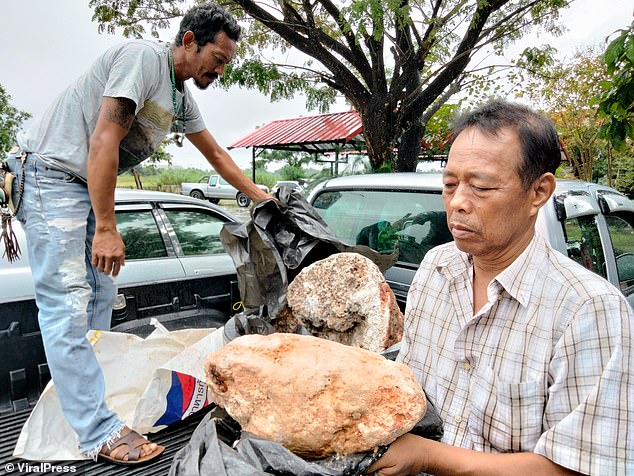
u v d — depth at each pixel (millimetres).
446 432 1149
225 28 2086
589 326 959
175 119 2350
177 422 2180
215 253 3477
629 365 922
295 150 13500
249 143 13414
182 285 2900
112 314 2607
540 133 976
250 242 2119
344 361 1035
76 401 1903
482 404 1075
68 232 1986
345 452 993
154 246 3123
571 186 2602
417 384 1066
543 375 1010
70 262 1984
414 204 2748
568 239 2352
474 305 1192
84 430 1895
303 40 6875
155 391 2012
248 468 934
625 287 2832
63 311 1942
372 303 1826
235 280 3143
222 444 1006
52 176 1998
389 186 2877
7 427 2080
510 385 1022
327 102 8703
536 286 1053
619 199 2963
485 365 1090
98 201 1899
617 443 908
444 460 1024
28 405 2221
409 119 7219
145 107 2094
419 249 2662
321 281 1943
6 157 2137
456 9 6465
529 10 6977
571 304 999
